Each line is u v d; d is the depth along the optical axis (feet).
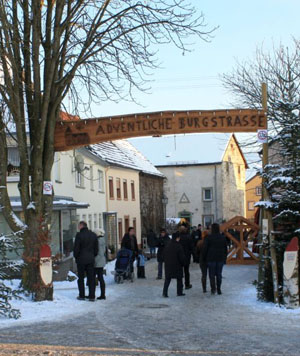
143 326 34.17
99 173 112.78
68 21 48.29
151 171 165.37
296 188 42.80
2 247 37.91
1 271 37.93
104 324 35.04
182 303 45.34
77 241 47.29
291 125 42.73
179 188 200.85
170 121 50.21
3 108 47.80
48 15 47.60
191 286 56.65
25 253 45.34
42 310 40.81
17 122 46.06
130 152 161.68
